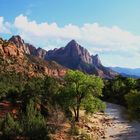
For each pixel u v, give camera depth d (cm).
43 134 5056
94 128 6712
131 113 9519
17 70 15288
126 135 6259
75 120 7100
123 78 16700
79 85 7169
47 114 6419
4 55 16300
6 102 7100
